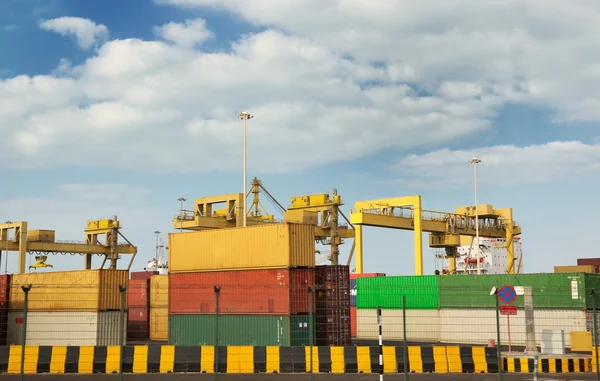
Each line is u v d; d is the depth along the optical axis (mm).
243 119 70625
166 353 35969
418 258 79312
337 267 45312
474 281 55688
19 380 32531
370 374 34594
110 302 48938
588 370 36906
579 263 89500
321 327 43969
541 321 51688
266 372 35406
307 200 86938
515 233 92312
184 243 48969
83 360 35844
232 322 44688
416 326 58719
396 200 82125
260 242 44188
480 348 35844
